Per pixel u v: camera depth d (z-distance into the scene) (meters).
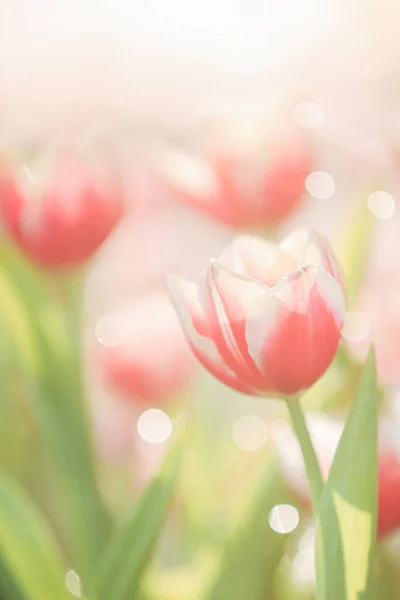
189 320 0.97
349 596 0.96
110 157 1.10
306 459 0.97
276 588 1.05
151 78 2.02
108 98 1.97
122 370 1.13
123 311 1.16
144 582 1.07
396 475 1.00
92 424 1.11
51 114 1.92
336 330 0.97
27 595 1.02
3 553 1.02
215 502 1.13
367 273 1.18
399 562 1.04
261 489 1.06
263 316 0.96
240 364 0.97
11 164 1.09
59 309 1.12
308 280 0.96
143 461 1.14
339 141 1.13
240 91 1.82
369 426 0.96
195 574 1.09
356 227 1.14
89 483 1.10
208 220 1.12
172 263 1.30
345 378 1.09
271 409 1.15
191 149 1.12
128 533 1.06
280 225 1.11
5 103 1.94
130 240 1.31
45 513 1.15
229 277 0.96
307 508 1.04
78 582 1.05
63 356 1.11
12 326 1.11
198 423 1.14
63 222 1.09
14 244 1.10
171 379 1.13
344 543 0.96
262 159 1.10
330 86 2.02
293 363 0.96
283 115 1.11
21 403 1.20
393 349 1.12
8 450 1.18
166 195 1.18
